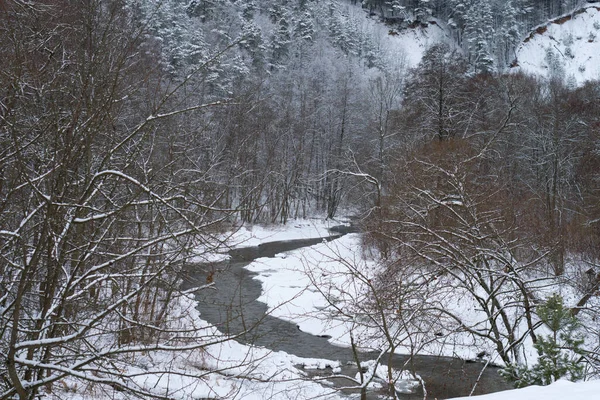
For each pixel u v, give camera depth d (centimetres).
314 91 5125
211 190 661
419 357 1395
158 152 800
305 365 1297
